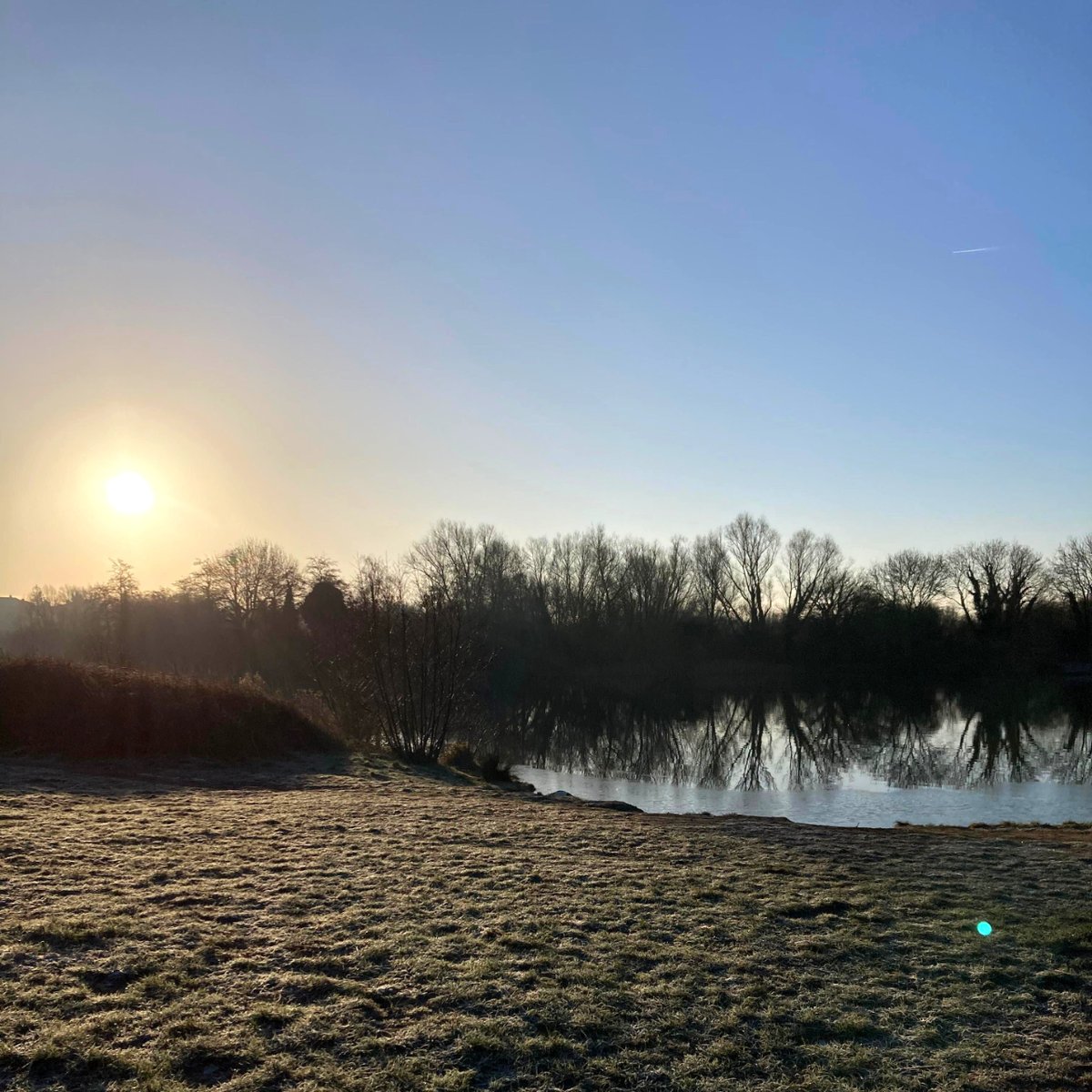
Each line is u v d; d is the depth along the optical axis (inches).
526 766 1098.7
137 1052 183.5
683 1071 185.8
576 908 288.7
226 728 745.0
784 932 269.9
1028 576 2630.4
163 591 2640.3
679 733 1455.5
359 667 951.6
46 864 321.4
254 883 309.7
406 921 270.7
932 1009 217.2
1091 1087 182.5
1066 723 1600.6
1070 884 331.9
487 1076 181.8
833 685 2429.9
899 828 555.2
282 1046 189.3
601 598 2736.2
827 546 2758.4
